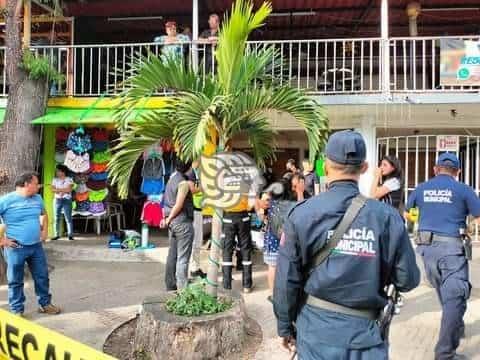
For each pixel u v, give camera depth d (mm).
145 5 10969
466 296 4055
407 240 2271
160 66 4469
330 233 2234
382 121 9375
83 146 9281
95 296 6289
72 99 8875
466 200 4156
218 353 4242
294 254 2277
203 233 8219
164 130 4684
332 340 2209
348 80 9797
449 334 3961
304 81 11719
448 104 8328
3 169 7695
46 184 9555
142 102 4988
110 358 2418
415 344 4531
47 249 8703
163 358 4160
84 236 9891
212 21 9078
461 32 12500
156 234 10469
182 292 4707
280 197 5508
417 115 9250
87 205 9578
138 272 7727
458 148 9398
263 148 5555
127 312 5590
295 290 2301
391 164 4957
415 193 4438
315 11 11180
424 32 12648
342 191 2293
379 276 2242
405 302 5770
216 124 4680
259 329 4957
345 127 9359
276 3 10711
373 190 5012
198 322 4164
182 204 5895
